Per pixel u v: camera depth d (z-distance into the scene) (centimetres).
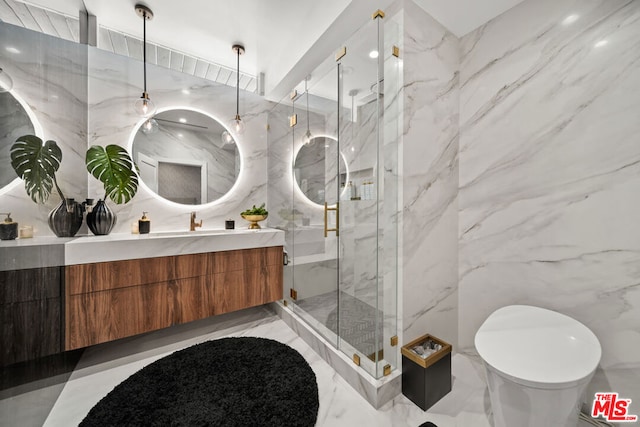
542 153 136
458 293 176
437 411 125
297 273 214
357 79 148
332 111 170
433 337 148
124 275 160
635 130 109
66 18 176
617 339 115
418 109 145
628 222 111
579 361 93
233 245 202
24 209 117
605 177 117
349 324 155
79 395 135
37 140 133
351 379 143
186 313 183
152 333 204
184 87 236
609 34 115
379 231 136
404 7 137
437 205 160
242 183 267
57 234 151
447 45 163
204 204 247
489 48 156
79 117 182
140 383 141
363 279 145
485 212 161
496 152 155
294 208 221
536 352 100
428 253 155
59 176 156
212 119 250
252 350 175
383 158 139
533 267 141
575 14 124
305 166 201
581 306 125
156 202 223
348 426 117
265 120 281
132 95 213
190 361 162
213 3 179
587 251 123
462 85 171
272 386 139
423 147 149
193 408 123
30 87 129
